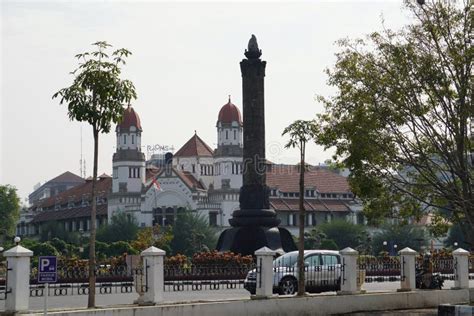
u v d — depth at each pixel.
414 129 30.34
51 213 195.75
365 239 139.25
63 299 35.69
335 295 31.42
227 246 56.75
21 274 22.84
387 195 32.41
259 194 57.25
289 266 34.44
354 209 168.12
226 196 172.12
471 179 30.77
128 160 177.38
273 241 56.19
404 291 34.78
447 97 29.89
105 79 24.72
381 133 30.70
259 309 28.52
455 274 37.19
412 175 32.75
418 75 29.92
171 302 27.20
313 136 31.70
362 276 33.66
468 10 29.98
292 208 163.75
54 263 21.14
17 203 174.25
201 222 148.88
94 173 25.44
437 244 139.88
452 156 30.25
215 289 43.34
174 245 143.88
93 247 25.28
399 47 30.23
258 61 57.59
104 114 24.86
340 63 31.44
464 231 32.03
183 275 44.34
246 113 57.75
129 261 45.03
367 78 30.73
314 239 135.75
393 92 30.23
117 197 175.50
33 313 22.78
